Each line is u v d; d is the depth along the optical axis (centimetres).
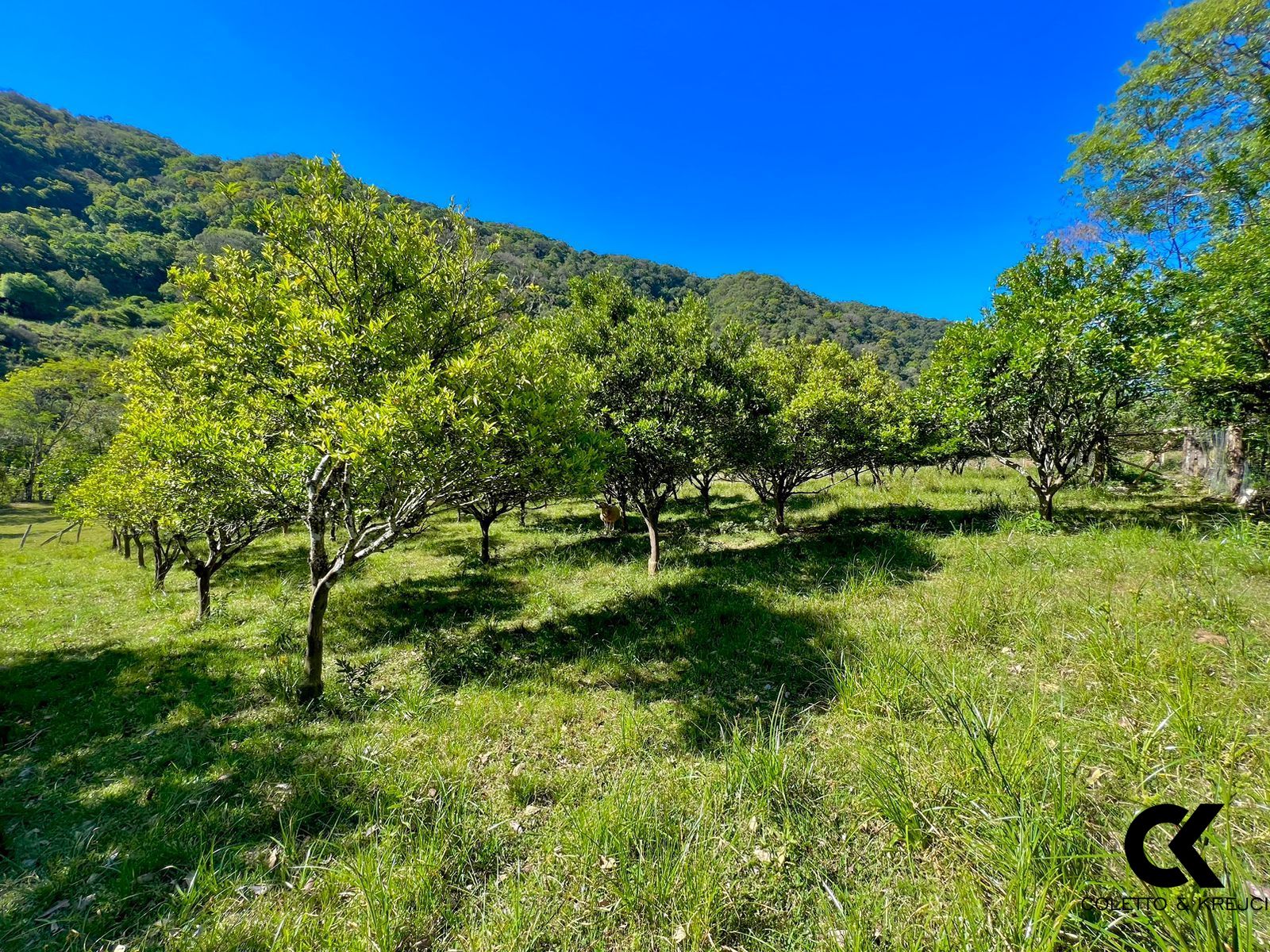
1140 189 1191
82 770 369
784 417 1018
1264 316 567
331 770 345
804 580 693
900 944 190
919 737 304
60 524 2444
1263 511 761
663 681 454
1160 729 269
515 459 464
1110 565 562
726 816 273
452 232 518
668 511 1581
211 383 504
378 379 410
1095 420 788
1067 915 176
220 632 683
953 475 1864
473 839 269
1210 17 931
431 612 713
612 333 872
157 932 229
